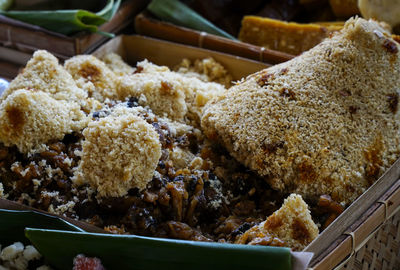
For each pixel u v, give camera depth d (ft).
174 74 2.54
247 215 2.15
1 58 2.88
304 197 2.14
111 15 2.82
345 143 2.17
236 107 2.22
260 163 2.13
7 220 2.00
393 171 2.12
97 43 2.84
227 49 2.82
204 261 1.86
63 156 2.17
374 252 2.11
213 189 2.15
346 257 1.96
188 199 2.11
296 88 2.22
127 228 2.04
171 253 1.87
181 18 2.98
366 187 2.15
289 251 1.80
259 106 2.20
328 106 2.20
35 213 1.99
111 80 2.49
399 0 2.64
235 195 2.20
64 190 2.13
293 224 1.96
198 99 2.42
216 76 2.76
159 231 2.06
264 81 2.26
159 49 2.88
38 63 2.35
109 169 2.04
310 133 2.15
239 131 2.16
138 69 2.62
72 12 2.69
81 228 2.00
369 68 2.26
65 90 2.32
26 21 2.78
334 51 2.27
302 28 2.85
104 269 1.93
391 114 2.25
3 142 2.17
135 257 1.90
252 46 2.77
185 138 2.28
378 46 2.28
